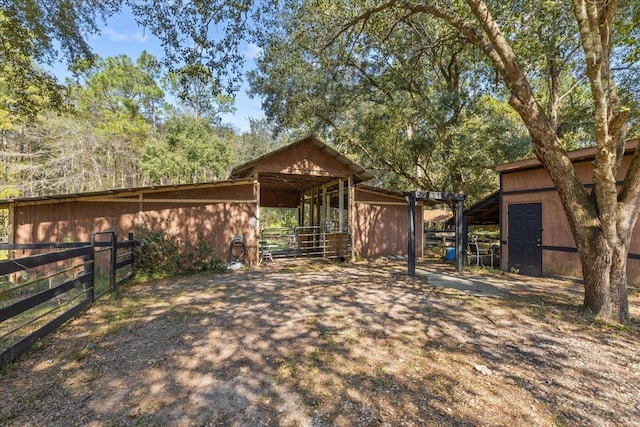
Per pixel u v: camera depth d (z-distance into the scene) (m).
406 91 12.39
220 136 35.03
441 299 5.21
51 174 19.12
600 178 3.98
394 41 10.51
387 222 11.69
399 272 8.12
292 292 5.79
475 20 6.59
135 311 4.57
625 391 2.49
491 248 10.24
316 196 14.10
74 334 3.65
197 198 8.76
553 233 7.33
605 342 3.44
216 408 2.27
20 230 7.55
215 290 5.98
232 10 6.18
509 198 8.41
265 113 14.32
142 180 24.41
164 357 3.07
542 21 6.73
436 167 13.22
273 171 9.41
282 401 2.35
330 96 12.52
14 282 7.10
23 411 2.21
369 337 3.57
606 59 4.19
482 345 3.36
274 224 25.77
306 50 8.96
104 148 22.64
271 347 3.30
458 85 12.10
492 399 2.37
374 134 12.26
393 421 2.11
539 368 2.86
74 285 4.29
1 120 15.81
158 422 2.11
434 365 2.90
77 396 2.40
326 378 2.67
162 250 7.91
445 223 13.13
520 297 5.36
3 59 8.55
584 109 11.19
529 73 8.38
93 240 4.95
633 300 5.30
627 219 4.08
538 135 4.44
